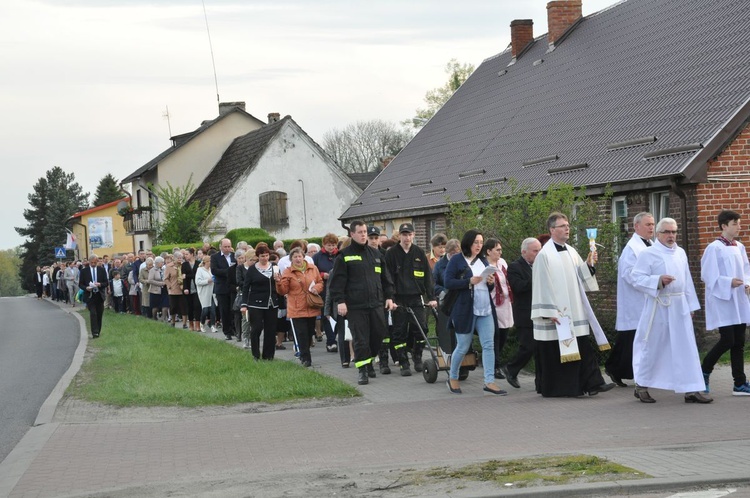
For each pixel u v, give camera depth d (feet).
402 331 47.96
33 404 42.91
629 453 26.53
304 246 53.36
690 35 72.18
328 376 46.55
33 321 115.85
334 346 60.34
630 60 79.41
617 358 40.93
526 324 41.70
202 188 182.80
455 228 55.52
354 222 46.01
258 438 32.81
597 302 49.75
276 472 27.04
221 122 189.26
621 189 59.52
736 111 54.08
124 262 113.80
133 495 24.81
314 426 34.73
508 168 82.33
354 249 45.88
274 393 42.27
